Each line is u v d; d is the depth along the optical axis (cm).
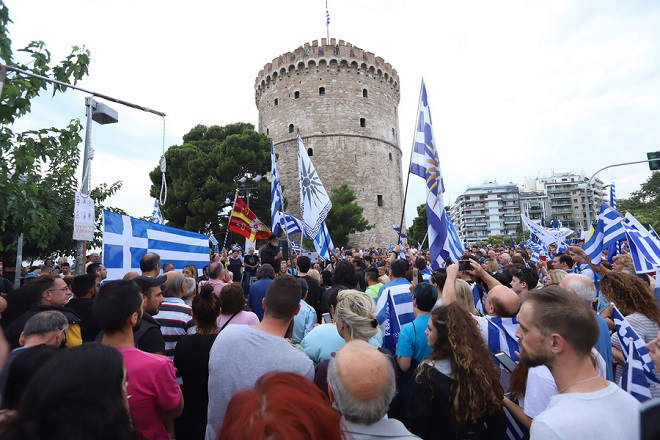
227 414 138
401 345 380
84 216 615
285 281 310
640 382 310
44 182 571
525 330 210
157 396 266
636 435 174
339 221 3762
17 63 461
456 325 291
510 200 13262
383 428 191
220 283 621
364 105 4700
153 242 726
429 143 578
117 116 706
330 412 132
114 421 153
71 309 415
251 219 1116
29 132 474
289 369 276
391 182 4847
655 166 1689
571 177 13550
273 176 991
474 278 511
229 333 293
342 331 344
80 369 154
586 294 378
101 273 657
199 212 3138
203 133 3853
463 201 13812
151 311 380
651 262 626
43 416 144
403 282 544
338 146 4509
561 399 187
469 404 272
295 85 4659
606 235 803
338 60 4616
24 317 361
